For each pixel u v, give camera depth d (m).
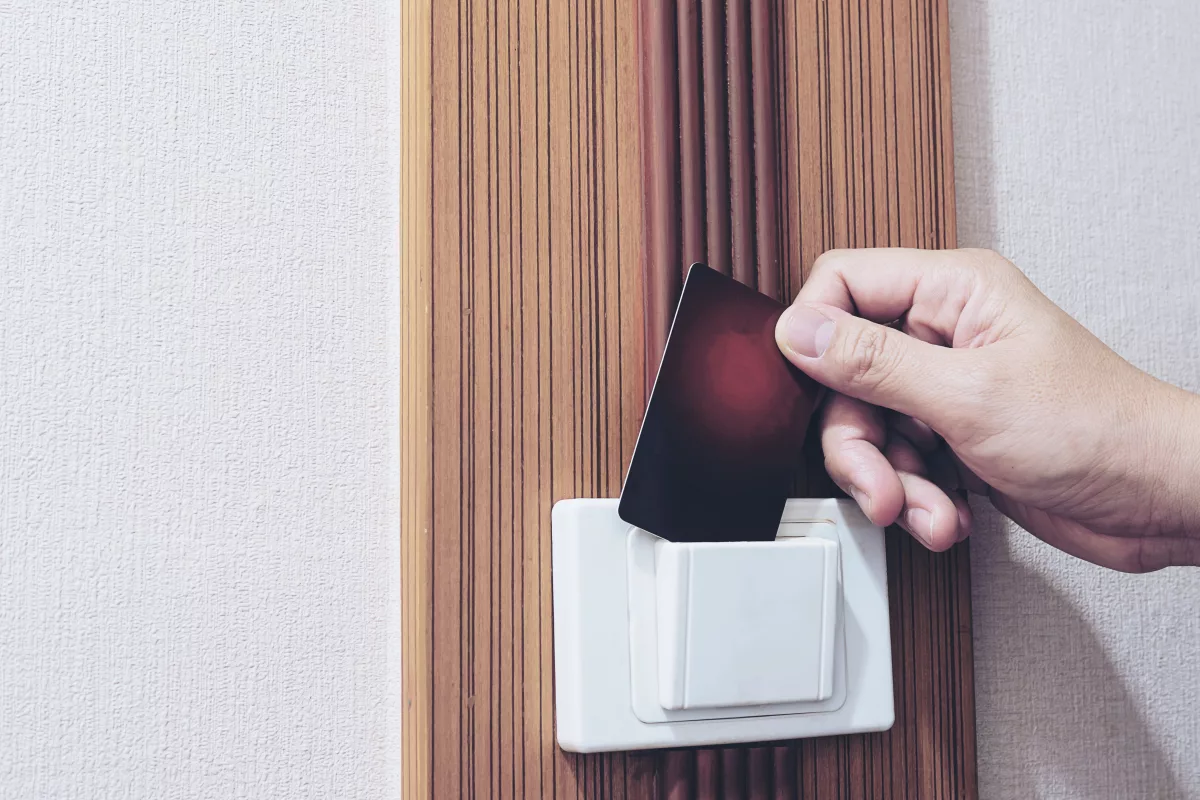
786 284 0.43
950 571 0.44
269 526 0.41
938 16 0.47
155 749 0.38
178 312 0.40
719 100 0.42
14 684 0.37
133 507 0.39
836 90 0.44
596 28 0.40
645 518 0.37
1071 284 0.53
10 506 0.38
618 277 0.40
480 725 0.36
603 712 0.36
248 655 0.40
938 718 0.43
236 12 0.42
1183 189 0.56
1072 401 0.40
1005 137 0.53
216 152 0.41
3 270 0.38
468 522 0.37
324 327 0.42
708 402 0.38
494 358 0.38
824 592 0.39
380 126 0.44
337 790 0.40
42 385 0.39
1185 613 0.53
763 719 0.38
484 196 0.38
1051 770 0.49
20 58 0.39
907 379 0.39
